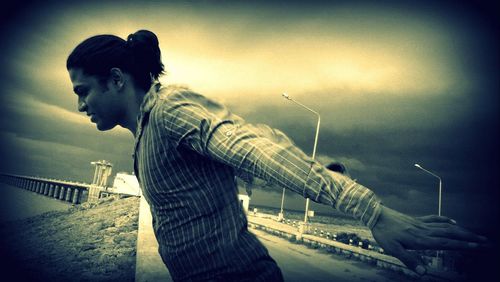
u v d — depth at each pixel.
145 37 0.89
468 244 0.45
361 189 0.54
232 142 0.65
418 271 0.47
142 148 0.82
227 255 0.86
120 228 21.56
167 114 0.73
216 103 0.76
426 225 0.48
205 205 0.82
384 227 0.50
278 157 0.60
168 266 0.93
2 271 16.81
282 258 13.66
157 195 0.84
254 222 27.55
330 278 10.88
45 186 70.69
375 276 11.64
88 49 0.86
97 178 53.38
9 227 35.22
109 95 0.88
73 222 30.75
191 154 0.79
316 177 0.57
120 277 12.08
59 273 14.43
